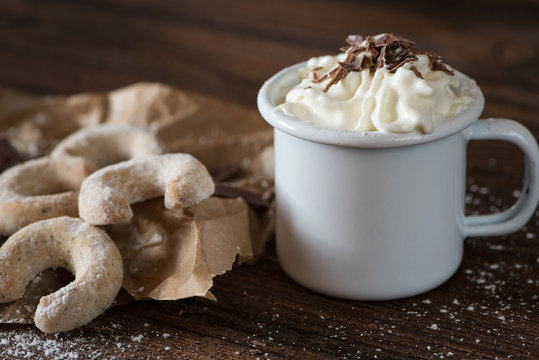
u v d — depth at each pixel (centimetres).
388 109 47
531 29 81
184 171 50
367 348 47
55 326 47
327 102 47
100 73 76
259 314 49
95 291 48
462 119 47
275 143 50
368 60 48
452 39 80
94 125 64
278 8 91
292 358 47
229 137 61
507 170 60
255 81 73
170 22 88
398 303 50
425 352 47
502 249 53
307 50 79
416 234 48
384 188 47
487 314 49
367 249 48
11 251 49
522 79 71
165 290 48
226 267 49
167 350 47
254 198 54
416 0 91
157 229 51
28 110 65
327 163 47
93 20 90
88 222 50
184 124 62
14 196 53
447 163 48
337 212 48
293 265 50
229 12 90
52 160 56
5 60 79
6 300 49
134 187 51
